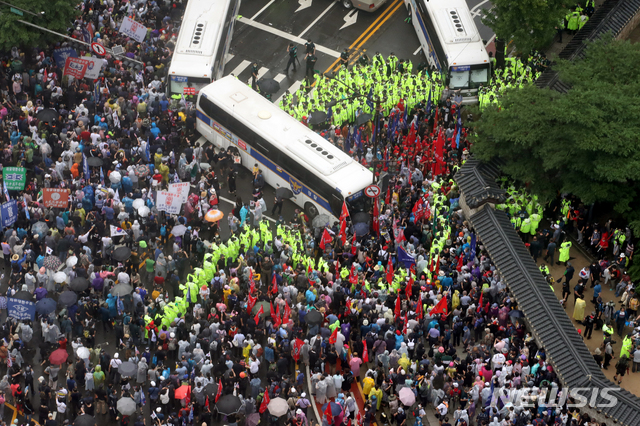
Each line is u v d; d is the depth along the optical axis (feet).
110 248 322.96
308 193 350.43
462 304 299.79
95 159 346.95
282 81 421.59
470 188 332.60
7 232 320.50
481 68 394.32
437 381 286.46
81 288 297.33
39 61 400.06
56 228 328.49
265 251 319.68
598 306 305.32
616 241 325.21
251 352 287.89
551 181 335.47
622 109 318.04
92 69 383.86
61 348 289.74
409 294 302.66
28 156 354.74
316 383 278.46
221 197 364.99
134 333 294.66
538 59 409.08
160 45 414.62
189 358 282.77
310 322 286.87
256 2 461.78
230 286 303.68
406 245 321.73
